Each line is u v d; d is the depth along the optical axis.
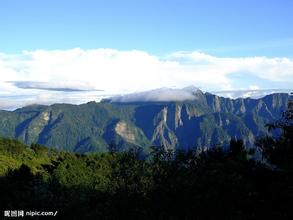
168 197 25.61
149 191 26.30
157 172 27.64
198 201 24.69
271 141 27.56
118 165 31.66
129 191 27.30
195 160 28.94
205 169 27.67
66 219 30.47
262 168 27.12
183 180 25.95
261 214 24.33
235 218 23.77
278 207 24.52
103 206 28.78
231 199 24.78
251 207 24.59
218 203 24.45
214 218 24.20
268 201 24.66
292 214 24.19
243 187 25.06
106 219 27.62
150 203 25.80
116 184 29.09
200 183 25.67
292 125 27.12
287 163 25.94
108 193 29.38
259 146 27.92
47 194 32.84
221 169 27.25
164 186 25.97
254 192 25.17
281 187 24.94
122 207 27.09
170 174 27.11
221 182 25.47
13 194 33.44
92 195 30.88
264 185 25.88
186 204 24.92
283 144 26.67
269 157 27.22
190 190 25.55
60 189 34.38
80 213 30.08
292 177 25.50
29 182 38.19
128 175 29.27
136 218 26.33
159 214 25.42
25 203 32.19
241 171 27.27
